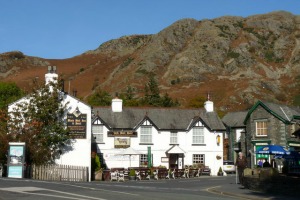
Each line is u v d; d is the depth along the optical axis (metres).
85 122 38.91
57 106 37.62
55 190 20.47
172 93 116.44
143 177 40.38
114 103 50.06
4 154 34.72
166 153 48.59
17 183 23.70
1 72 197.75
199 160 49.53
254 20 158.50
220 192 24.50
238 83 118.25
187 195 20.84
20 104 37.44
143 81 131.75
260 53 140.00
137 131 48.47
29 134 35.84
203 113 52.28
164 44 152.25
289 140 45.78
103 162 47.03
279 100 107.44
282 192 23.22
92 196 18.42
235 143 59.56
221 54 140.25
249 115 49.72
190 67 132.88
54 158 37.62
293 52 139.38
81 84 157.12
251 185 25.77
